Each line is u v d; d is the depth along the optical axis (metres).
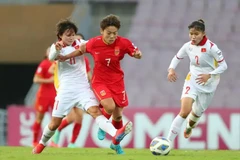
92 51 31.66
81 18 86.56
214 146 55.38
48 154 32.47
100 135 34.06
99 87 31.78
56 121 32.34
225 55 80.38
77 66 32.34
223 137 55.38
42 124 57.22
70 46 32.06
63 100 32.06
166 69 79.31
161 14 87.69
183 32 84.94
